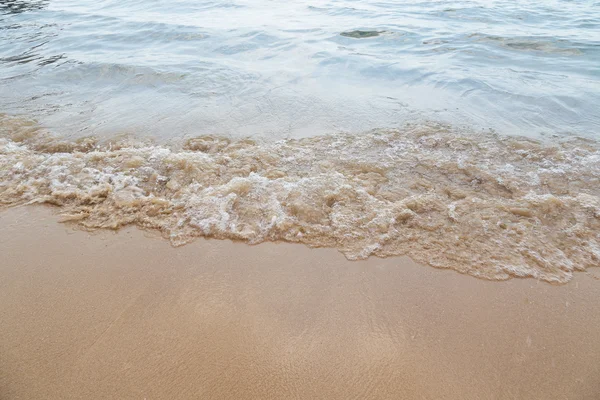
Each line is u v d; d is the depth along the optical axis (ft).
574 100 15.93
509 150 12.60
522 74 18.83
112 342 6.68
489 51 21.99
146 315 7.20
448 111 15.35
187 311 7.29
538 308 7.38
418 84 17.99
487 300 7.55
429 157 12.29
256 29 27.22
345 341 6.77
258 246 8.92
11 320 7.09
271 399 5.90
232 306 7.41
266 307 7.39
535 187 10.77
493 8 32.40
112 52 22.93
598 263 8.34
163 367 6.29
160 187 10.90
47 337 6.77
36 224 9.56
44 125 14.42
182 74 19.24
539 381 6.15
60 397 5.82
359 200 10.27
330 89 17.53
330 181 11.02
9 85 18.13
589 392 5.99
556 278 8.00
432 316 7.24
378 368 6.35
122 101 16.57
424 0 36.88
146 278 8.03
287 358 6.48
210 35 25.88
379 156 12.40
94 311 7.27
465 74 18.86
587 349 6.63
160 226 9.46
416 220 9.59
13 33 27.53
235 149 12.83
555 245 8.80
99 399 5.80
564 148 12.60
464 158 12.21
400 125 14.35
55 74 19.47
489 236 9.07
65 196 10.45
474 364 6.40
